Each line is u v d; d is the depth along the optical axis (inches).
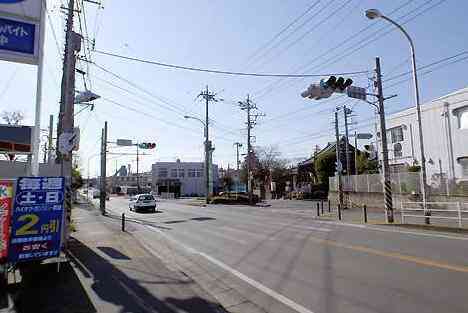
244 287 306.5
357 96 765.3
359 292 278.1
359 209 1177.4
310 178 2455.7
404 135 1339.8
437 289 277.3
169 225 807.1
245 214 1072.2
